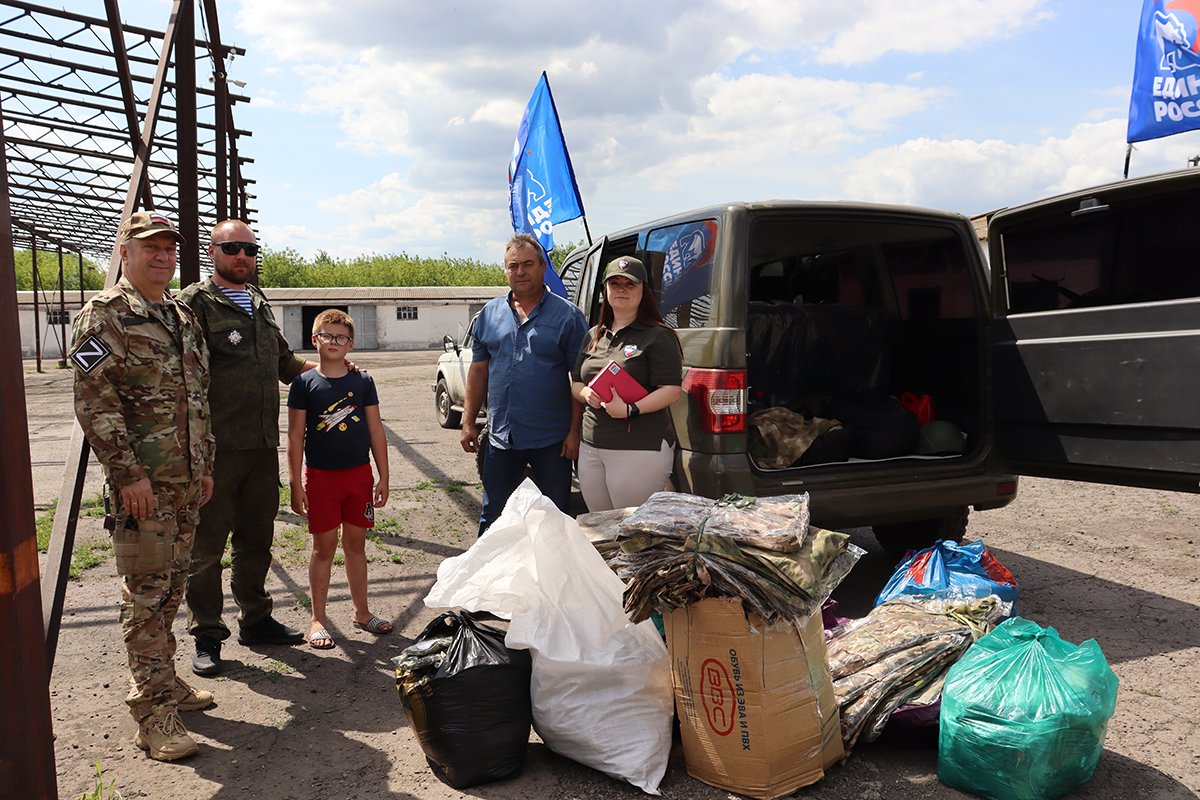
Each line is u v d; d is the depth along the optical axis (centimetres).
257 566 371
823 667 260
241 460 350
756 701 243
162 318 277
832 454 403
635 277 344
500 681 257
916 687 278
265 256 5756
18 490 171
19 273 4847
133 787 257
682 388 368
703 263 382
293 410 369
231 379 344
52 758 182
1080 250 382
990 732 237
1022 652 252
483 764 255
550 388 374
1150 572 464
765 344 454
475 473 778
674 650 262
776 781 246
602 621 269
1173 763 263
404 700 259
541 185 677
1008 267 418
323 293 3841
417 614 419
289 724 301
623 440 354
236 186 1167
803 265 537
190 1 532
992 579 342
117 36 546
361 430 382
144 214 276
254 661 360
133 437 265
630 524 263
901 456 410
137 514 263
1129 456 348
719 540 249
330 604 435
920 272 456
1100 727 239
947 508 397
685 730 260
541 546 269
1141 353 339
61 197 1348
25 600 172
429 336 3956
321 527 377
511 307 383
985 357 413
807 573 241
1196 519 575
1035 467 393
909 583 344
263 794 254
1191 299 323
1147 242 355
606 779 263
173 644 284
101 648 374
